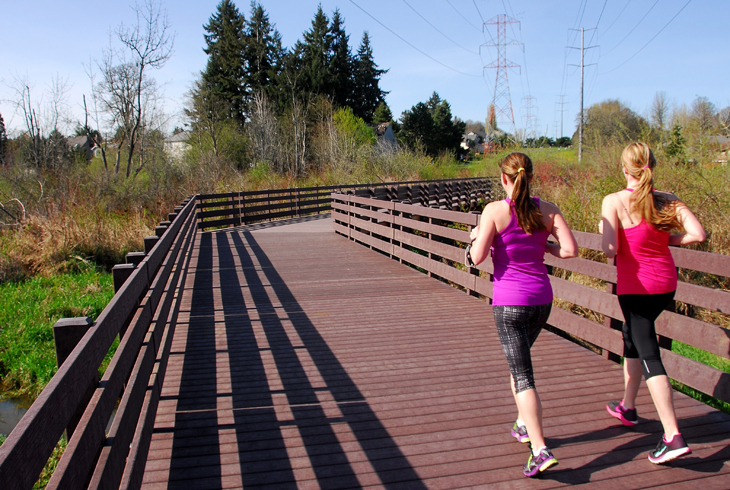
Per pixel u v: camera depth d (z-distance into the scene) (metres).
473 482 2.71
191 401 3.73
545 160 18.38
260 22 53.97
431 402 3.69
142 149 27.47
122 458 2.21
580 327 4.77
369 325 5.60
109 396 2.15
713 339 3.43
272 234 14.16
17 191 15.94
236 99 51.69
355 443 3.13
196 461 2.93
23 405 6.15
